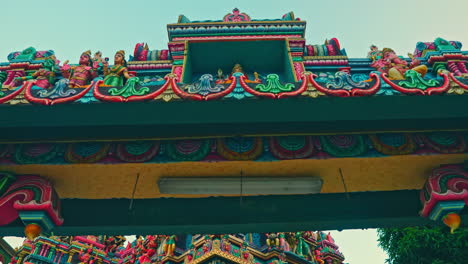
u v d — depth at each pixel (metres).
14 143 4.39
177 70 5.64
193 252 13.10
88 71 5.35
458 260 9.38
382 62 5.55
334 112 3.77
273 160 4.26
